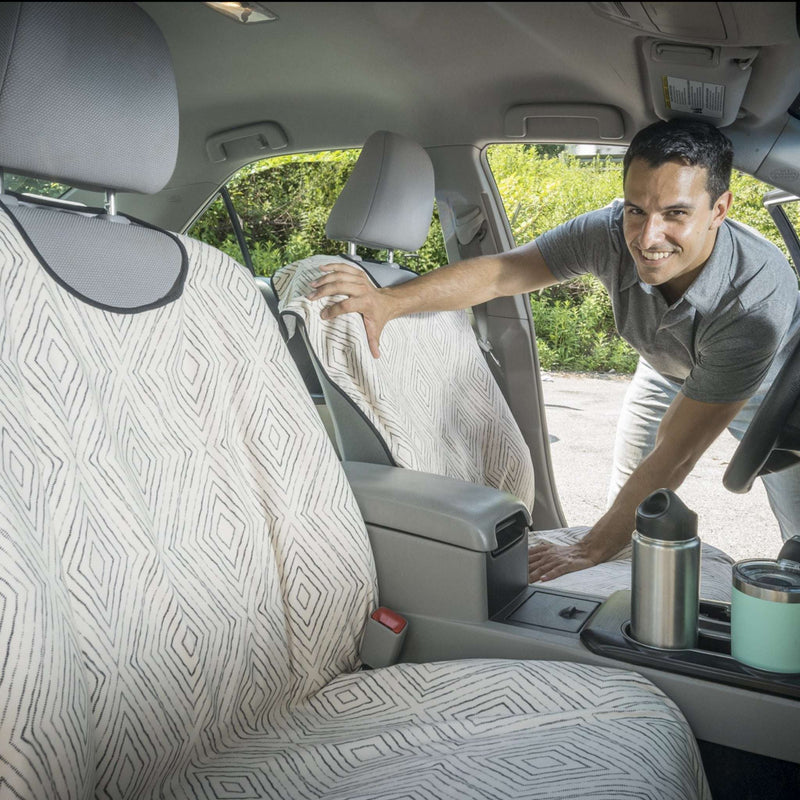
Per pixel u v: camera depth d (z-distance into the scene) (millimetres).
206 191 2443
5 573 740
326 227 1896
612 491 2514
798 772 1044
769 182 1763
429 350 1928
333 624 1234
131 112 1047
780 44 1371
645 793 835
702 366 1759
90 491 930
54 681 751
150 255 1168
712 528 2398
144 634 942
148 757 918
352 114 2148
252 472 1218
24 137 960
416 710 1126
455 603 1286
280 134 2260
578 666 1139
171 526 1045
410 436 1663
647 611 1151
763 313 1689
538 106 1941
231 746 1061
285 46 1714
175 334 1156
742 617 1097
